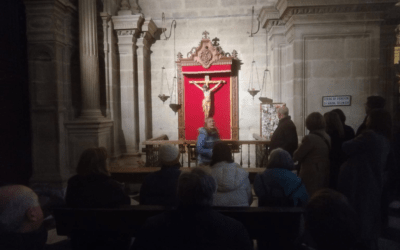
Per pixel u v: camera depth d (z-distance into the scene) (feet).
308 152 10.41
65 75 20.25
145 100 25.91
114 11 24.22
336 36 17.98
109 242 7.48
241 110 26.32
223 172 8.06
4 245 5.70
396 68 22.41
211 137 17.26
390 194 14.57
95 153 7.97
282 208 7.07
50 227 13.10
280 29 23.16
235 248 4.65
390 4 17.04
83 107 20.81
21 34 19.25
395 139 12.14
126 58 24.50
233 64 26.04
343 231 3.12
